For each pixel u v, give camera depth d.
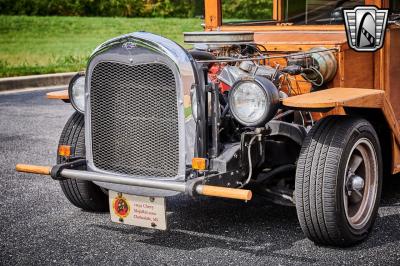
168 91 4.01
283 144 4.57
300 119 4.70
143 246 4.29
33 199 5.41
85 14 26.17
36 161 6.70
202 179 3.88
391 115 4.44
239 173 4.16
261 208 5.08
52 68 14.51
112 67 4.15
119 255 4.13
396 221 4.70
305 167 4.03
